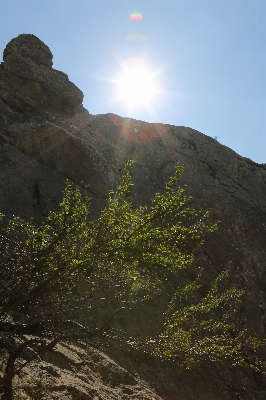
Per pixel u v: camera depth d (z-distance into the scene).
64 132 13.19
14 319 5.72
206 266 12.23
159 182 14.98
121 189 5.36
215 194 15.52
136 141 16.72
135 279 5.12
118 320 8.72
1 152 11.78
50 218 5.13
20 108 13.66
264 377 10.11
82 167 12.95
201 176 16.39
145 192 14.26
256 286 12.64
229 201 15.37
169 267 4.82
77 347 7.55
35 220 10.52
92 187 12.88
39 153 12.48
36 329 4.89
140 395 7.24
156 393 7.78
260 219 15.04
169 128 18.58
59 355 6.20
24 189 11.23
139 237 4.71
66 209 5.17
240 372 9.70
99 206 12.30
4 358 5.58
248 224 14.59
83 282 5.30
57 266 4.80
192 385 8.56
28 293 4.73
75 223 4.89
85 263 4.63
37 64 14.95
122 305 8.95
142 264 4.72
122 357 8.18
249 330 11.10
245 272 12.81
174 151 17.16
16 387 5.20
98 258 4.74
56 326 5.23
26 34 15.18
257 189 17.22
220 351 4.88
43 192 11.41
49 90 14.67
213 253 12.72
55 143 12.80
